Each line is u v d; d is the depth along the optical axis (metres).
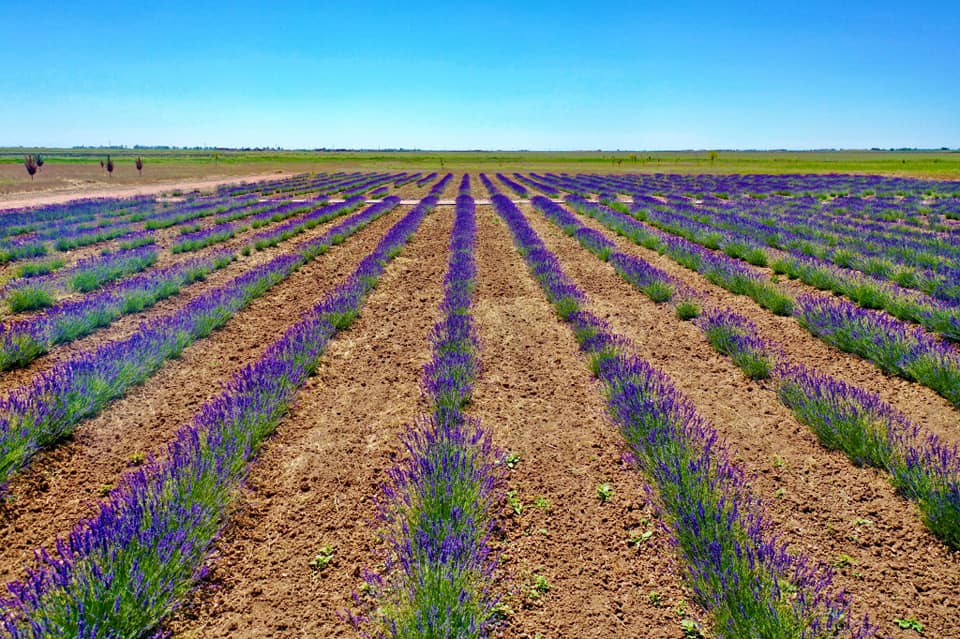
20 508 3.90
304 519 3.90
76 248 14.97
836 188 36.62
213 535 3.53
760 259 12.48
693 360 6.89
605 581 3.31
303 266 12.91
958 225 18.80
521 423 5.29
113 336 7.64
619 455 4.72
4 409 4.77
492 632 2.90
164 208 25.47
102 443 4.82
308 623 3.01
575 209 25.31
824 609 2.92
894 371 6.16
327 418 5.42
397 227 17.89
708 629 2.95
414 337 7.90
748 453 4.66
